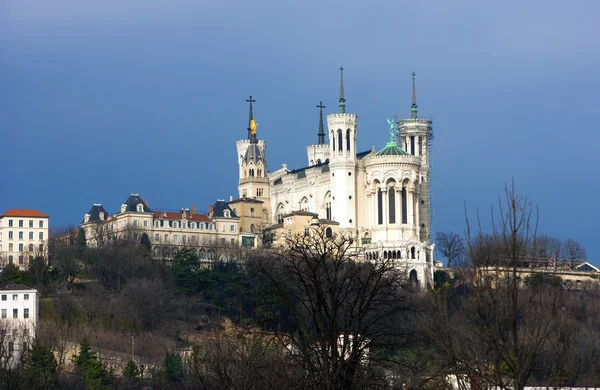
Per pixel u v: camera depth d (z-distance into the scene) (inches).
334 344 5108.3
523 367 3681.1
